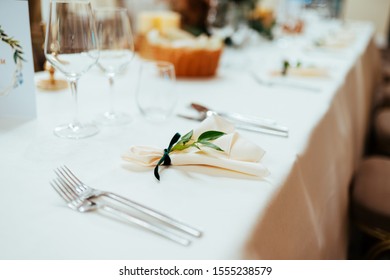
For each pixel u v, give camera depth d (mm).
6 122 834
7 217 508
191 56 1287
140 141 769
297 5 3117
